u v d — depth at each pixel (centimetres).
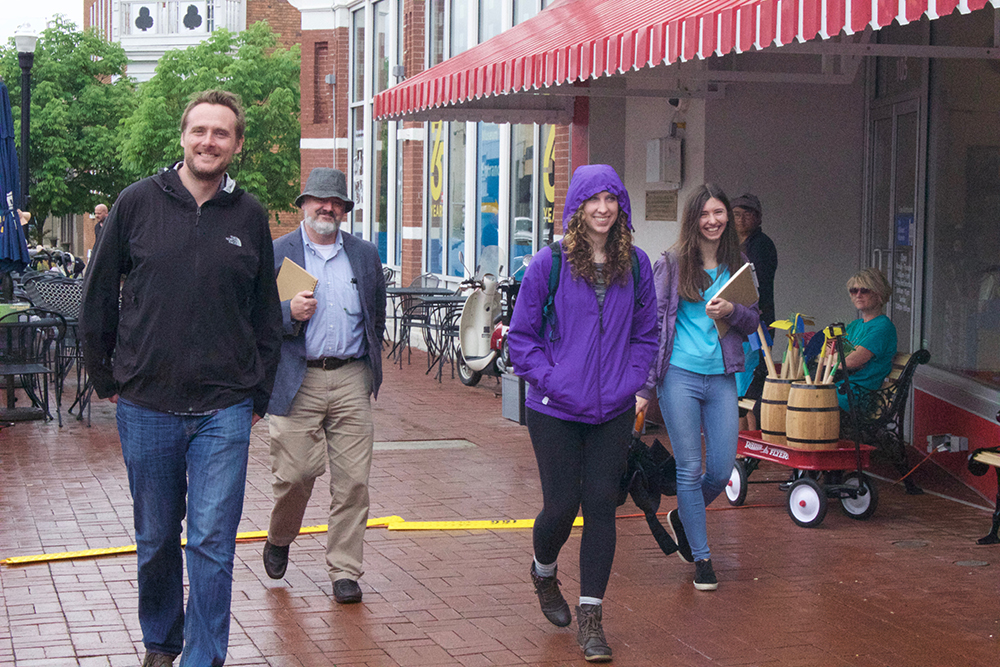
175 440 420
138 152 3025
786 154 1007
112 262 415
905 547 649
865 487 698
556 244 483
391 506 747
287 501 552
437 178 1738
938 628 518
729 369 561
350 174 2203
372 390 557
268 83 3186
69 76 3409
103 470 849
